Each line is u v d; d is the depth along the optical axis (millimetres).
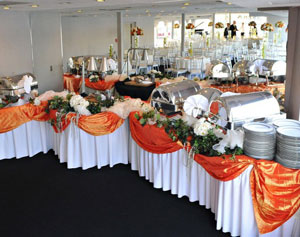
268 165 2865
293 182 2807
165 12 11695
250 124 3146
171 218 3562
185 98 4293
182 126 3686
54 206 3859
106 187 4281
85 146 4699
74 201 3959
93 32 13852
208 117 3564
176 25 17188
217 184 3357
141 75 8141
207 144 3371
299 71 3816
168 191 4117
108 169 4793
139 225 3455
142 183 4363
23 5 5559
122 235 3297
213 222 3475
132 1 4969
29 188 4289
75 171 4754
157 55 15273
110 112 4668
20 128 5121
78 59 8977
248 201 3029
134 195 4062
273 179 2857
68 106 4816
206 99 3814
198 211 3676
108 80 8031
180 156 3787
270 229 2916
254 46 14727
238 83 6848
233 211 3148
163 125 3926
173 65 13352
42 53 8141
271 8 4469
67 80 8617
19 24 7270
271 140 2924
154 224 3467
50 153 5402
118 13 10133
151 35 16578
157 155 4078
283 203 2840
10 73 7227
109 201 3939
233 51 14438
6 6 5793
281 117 3498
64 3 5160
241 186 3041
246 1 3627
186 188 3893
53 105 4941
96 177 4559
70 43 13055
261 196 2895
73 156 4789
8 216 3664
